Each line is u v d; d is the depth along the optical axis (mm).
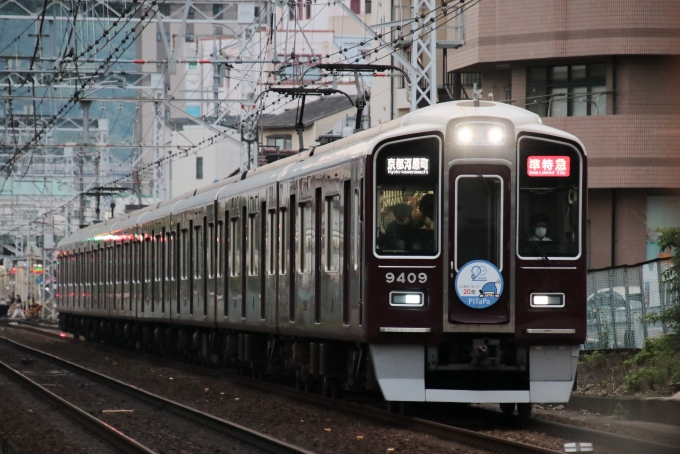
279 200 61656
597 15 96688
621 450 39188
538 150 46938
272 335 66312
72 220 199375
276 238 62219
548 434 43875
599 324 72312
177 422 52562
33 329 173500
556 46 98250
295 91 72688
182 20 89938
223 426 47625
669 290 58938
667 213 98750
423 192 46875
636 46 95938
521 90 102375
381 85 143750
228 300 72875
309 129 179000
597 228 99938
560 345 47031
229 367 85750
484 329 46250
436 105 48438
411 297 46531
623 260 98875
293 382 72312
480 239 46656
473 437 40875
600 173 98000
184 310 84812
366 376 49000
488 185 46688
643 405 49594
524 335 46312
